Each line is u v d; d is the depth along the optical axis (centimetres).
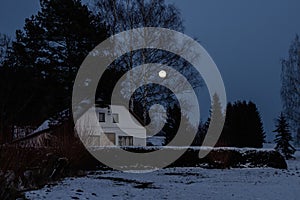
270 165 2083
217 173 1692
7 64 2189
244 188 1084
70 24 2355
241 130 4284
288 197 897
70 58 2314
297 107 3173
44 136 1773
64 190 994
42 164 1265
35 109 2077
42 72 2325
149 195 937
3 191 791
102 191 1007
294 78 3222
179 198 886
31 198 820
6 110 1417
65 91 2250
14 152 912
